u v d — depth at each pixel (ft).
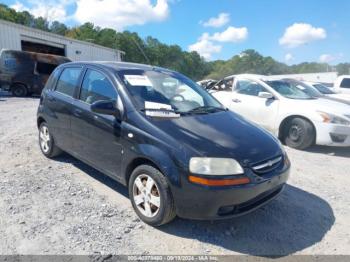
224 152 10.13
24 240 9.78
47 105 16.62
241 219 11.83
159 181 10.42
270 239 10.63
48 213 11.48
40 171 15.56
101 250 9.53
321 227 11.55
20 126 25.82
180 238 10.44
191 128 11.12
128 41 269.03
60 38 83.30
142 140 10.95
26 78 50.60
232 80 27.32
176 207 10.30
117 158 12.11
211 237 10.58
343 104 22.79
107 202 12.59
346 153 21.68
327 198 14.07
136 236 10.39
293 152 21.52
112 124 12.17
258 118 24.20
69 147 15.28
